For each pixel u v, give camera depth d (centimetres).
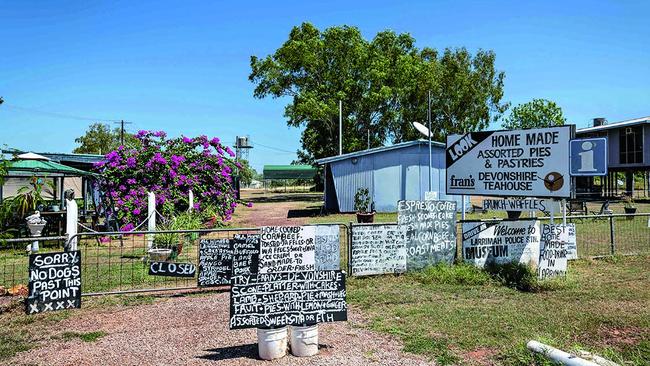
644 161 3678
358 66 4300
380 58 4338
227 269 841
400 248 923
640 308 685
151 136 1858
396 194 2439
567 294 773
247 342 570
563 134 893
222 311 704
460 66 5172
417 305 714
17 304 727
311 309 530
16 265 1055
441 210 952
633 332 581
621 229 1628
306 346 519
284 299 526
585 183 4078
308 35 4419
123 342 569
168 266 819
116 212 1655
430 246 943
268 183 10550
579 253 1159
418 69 4447
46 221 1398
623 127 3847
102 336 593
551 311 671
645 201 3353
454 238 959
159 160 1738
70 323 648
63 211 1420
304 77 4453
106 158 1725
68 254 710
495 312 668
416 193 2447
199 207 1817
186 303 750
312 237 845
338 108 4150
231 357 520
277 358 512
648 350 520
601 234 1504
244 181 10131
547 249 859
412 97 4684
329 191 2777
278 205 3512
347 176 2459
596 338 560
